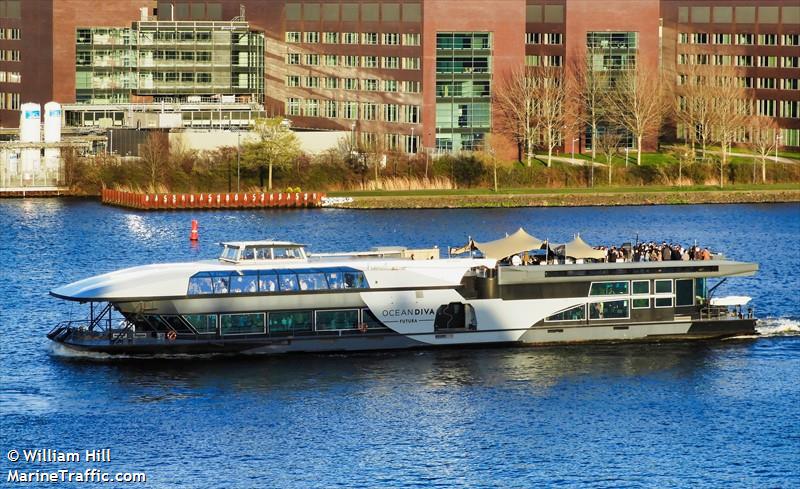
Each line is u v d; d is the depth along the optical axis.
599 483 186.75
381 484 185.62
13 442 197.75
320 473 188.62
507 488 184.75
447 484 185.75
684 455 196.00
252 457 193.38
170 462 191.75
